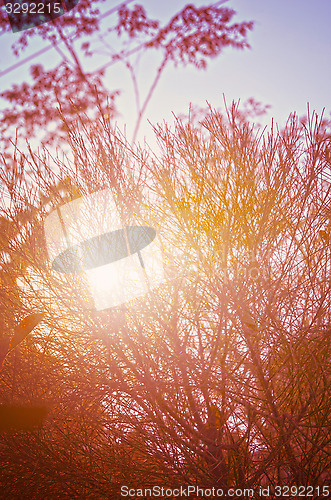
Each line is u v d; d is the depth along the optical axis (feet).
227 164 14.47
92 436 14.14
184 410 13.70
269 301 14.10
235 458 13.57
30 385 13.93
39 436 13.78
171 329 14.05
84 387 13.98
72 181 14.42
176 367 13.76
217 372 13.65
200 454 13.38
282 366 14.10
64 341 14.55
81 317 14.17
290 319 14.37
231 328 14.23
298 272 14.58
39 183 14.35
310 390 13.43
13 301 14.38
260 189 14.60
